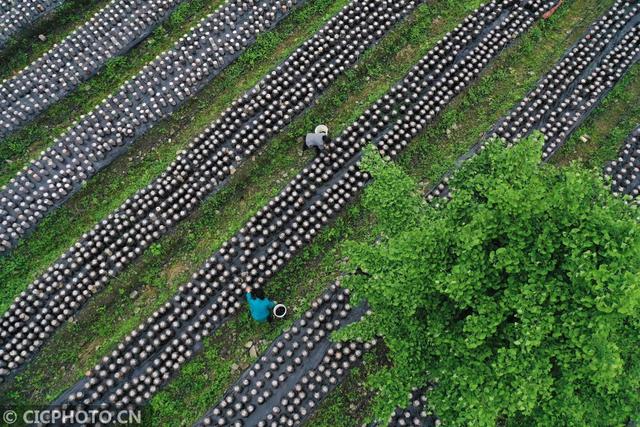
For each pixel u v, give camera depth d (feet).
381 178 40.52
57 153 60.49
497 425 45.57
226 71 65.21
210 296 54.29
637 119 62.49
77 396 50.14
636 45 66.33
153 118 62.13
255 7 67.92
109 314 54.13
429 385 48.44
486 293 32.17
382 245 37.55
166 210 57.72
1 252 56.44
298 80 63.67
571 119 61.82
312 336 52.19
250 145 60.03
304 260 55.88
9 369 51.60
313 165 58.90
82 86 65.05
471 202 35.37
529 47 66.44
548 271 30.42
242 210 58.29
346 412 49.62
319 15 68.90
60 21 69.31
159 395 50.60
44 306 54.29
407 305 33.32
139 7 68.74
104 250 55.88
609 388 29.86
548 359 29.78
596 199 33.71
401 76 64.64
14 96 63.57
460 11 68.69
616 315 29.63
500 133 60.95
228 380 51.13
